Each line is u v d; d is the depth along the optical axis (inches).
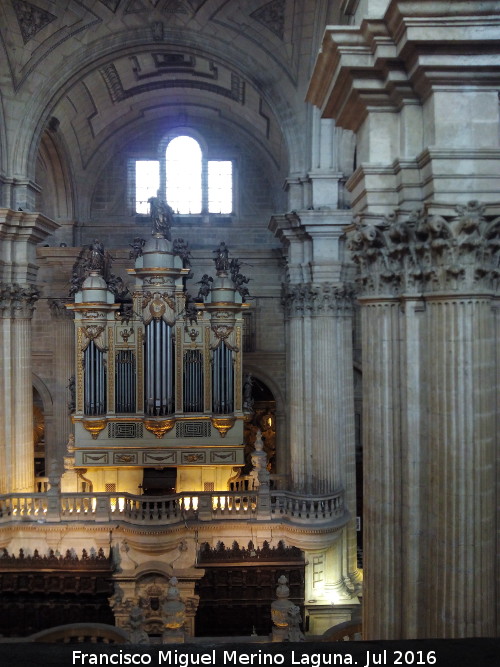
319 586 600.4
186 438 663.1
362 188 280.5
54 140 778.8
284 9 558.9
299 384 644.7
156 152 886.4
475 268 245.4
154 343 652.1
